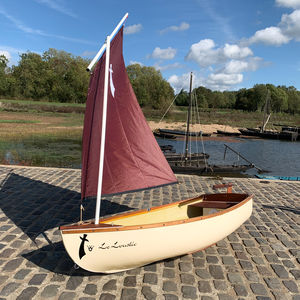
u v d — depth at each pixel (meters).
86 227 4.30
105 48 4.83
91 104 4.97
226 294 4.38
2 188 9.47
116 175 5.36
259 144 31.36
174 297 4.26
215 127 46.38
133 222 5.59
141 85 71.00
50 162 17.38
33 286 4.41
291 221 7.47
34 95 73.75
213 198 6.79
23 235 6.16
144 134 5.71
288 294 4.45
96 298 4.17
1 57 79.06
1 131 29.19
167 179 6.15
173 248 4.77
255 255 5.65
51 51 84.06
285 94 93.81
